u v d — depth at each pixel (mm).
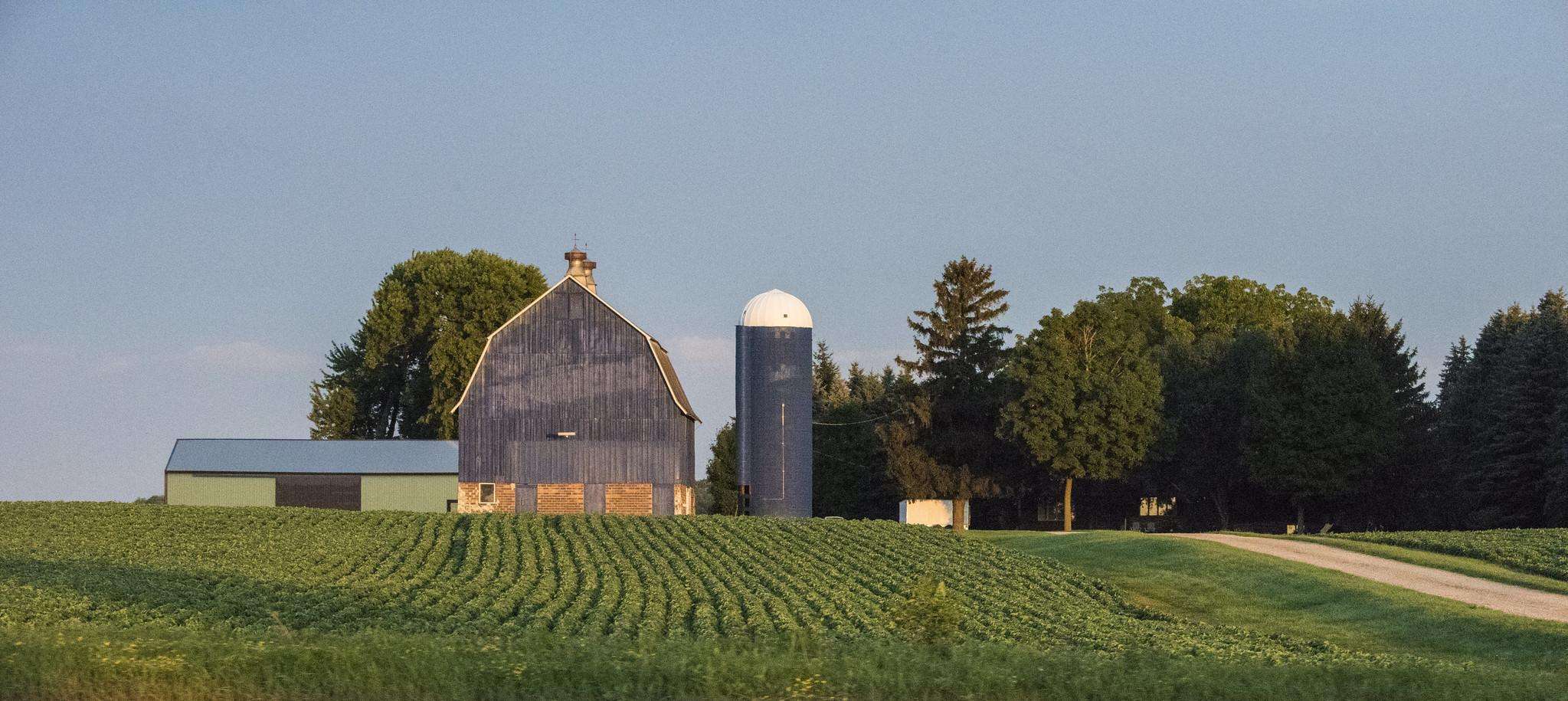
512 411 175500
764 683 46812
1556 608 96625
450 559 126625
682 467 174500
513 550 129000
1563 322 186250
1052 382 193250
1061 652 59000
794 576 113438
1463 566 117438
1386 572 114250
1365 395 190000
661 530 146625
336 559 119438
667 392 175000
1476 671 55938
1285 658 72625
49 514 151500
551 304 176625
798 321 174500
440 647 51156
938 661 51344
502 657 48844
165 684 45875
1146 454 197500
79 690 45250
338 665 47344
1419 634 89562
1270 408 193750
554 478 174375
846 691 46531
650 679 47000
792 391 173250
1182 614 100688
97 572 102125
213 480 185125
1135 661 53062
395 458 187375
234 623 78125
